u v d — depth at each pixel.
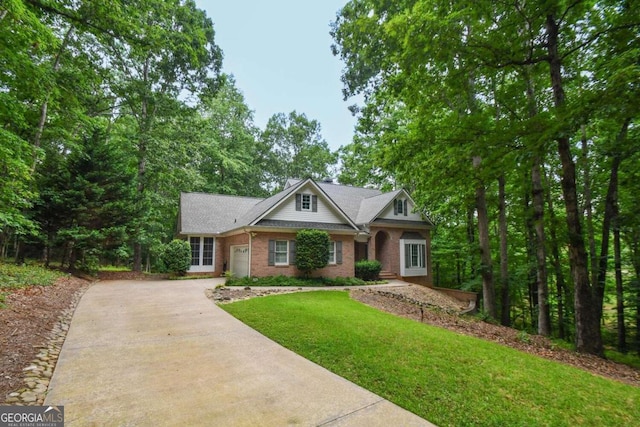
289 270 15.79
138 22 10.05
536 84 10.47
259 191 36.34
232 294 10.81
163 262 19.56
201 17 19.84
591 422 3.35
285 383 4.08
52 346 5.20
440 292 17.44
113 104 19.69
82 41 14.85
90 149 15.44
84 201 14.36
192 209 20.14
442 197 16.95
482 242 13.24
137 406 3.43
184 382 4.06
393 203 20.09
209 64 20.62
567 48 8.41
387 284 16.78
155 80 19.77
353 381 4.18
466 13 7.48
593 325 7.59
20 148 8.70
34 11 8.41
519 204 15.14
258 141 39.09
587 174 11.97
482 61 8.33
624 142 9.05
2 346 4.75
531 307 16.14
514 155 8.28
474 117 8.95
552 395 3.94
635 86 5.52
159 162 20.00
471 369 4.65
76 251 15.45
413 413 3.40
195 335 6.13
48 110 13.46
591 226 11.80
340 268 16.97
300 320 7.16
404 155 11.40
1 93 8.35
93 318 7.28
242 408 3.43
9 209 9.62
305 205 16.67
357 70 13.63
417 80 9.74
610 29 7.02
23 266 12.20
